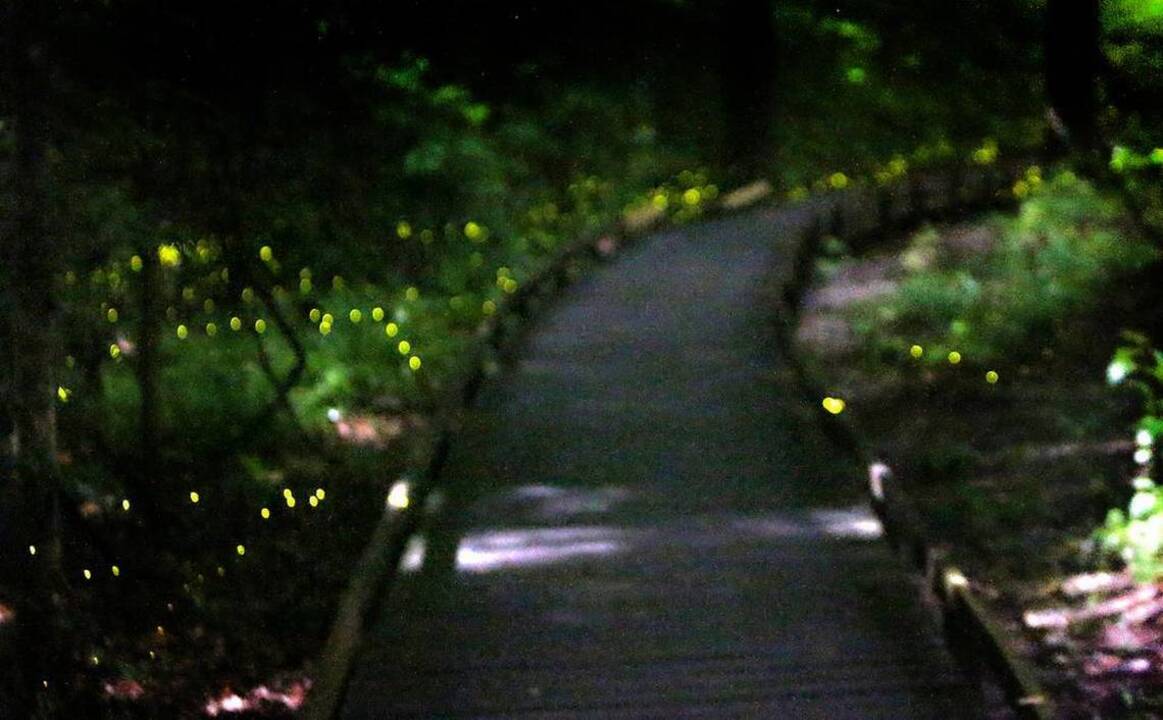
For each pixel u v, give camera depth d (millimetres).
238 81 8945
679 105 28219
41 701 6324
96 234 7852
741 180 27344
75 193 7590
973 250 18625
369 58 10828
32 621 6344
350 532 10203
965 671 6402
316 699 5605
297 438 11750
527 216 21250
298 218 9961
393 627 7059
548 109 21359
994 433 12297
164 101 8422
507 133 19906
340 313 14234
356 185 10617
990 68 29641
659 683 6406
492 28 15523
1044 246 17016
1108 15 16969
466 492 9297
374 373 13711
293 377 11086
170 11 8367
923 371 14141
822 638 6871
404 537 7961
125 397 10906
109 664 7410
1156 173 13672
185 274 10102
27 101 6379
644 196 25062
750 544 8203
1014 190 23438
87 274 8102
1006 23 27062
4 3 6324
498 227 18234
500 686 6402
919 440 12344
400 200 12047
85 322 8406
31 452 6359
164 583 8688
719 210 23969
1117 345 13961
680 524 8586
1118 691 7301
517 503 9039
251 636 8523
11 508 6297
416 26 12414
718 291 16641
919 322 15797
